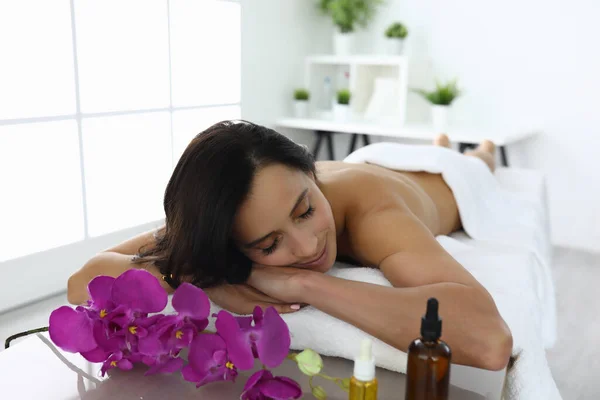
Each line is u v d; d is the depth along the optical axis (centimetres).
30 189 237
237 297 100
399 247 102
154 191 293
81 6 247
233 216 86
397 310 86
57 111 240
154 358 79
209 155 87
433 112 342
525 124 344
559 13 323
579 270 297
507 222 173
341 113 362
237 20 326
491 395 82
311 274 94
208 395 78
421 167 160
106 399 77
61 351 92
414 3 365
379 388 83
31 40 229
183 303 78
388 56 352
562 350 210
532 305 114
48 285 238
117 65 266
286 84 379
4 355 91
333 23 379
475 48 351
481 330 84
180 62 298
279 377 73
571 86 327
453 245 141
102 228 269
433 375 67
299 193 89
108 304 79
